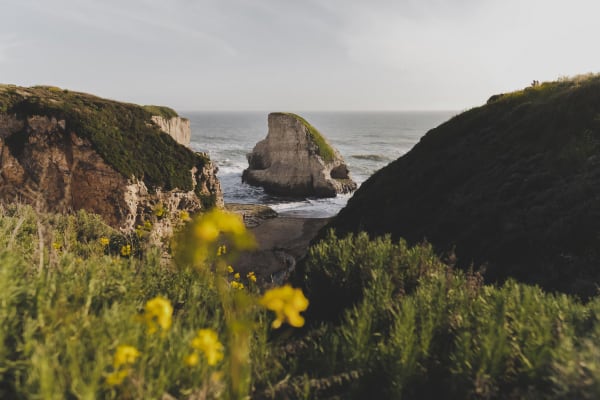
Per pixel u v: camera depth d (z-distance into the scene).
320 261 5.14
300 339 3.12
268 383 2.27
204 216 1.64
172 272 3.95
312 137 56.28
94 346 2.04
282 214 43.03
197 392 1.81
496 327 2.80
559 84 17.66
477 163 14.00
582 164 9.73
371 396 2.50
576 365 2.21
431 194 14.16
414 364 2.54
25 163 27.09
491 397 2.37
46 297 2.48
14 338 2.15
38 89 34.09
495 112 17.89
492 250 8.32
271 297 1.68
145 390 1.78
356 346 2.73
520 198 9.73
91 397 1.58
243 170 66.50
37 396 1.59
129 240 6.87
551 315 3.09
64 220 7.54
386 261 4.86
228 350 2.27
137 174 29.89
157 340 2.16
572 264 6.49
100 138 28.97
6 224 5.35
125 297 2.90
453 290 3.85
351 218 16.94
